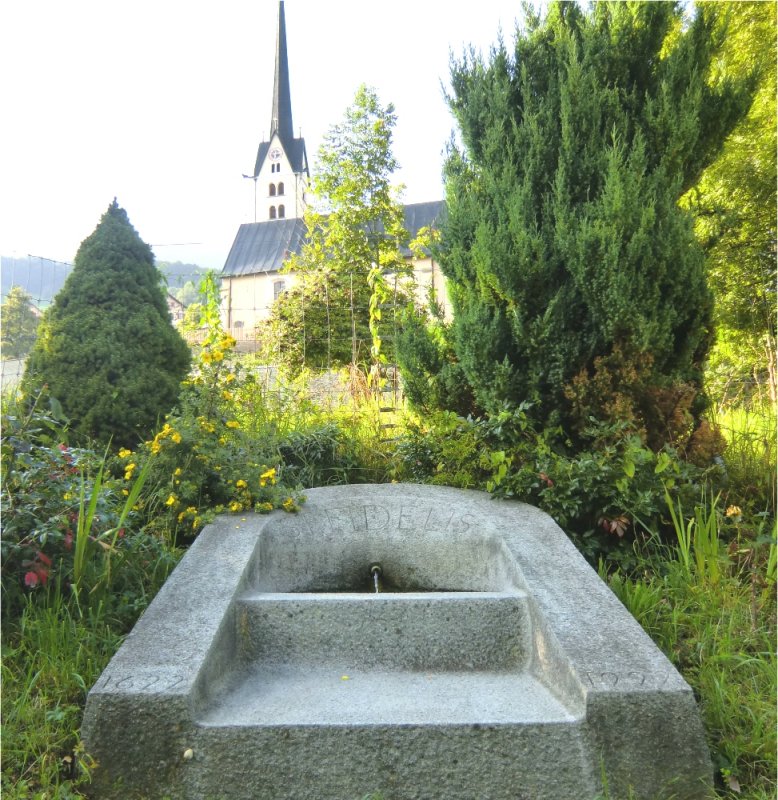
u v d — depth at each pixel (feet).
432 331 16.67
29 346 17.22
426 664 8.67
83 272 14.97
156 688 6.63
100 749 6.46
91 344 14.07
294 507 12.15
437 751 6.51
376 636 8.75
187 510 11.53
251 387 16.33
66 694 7.36
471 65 15.71
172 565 10.30
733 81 14.57
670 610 9.32
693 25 14.65
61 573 9.24
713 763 6.64
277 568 11.16
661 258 13.06
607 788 6.30
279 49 197.98
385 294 21.25
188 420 12.11
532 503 12.50
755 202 27.09
